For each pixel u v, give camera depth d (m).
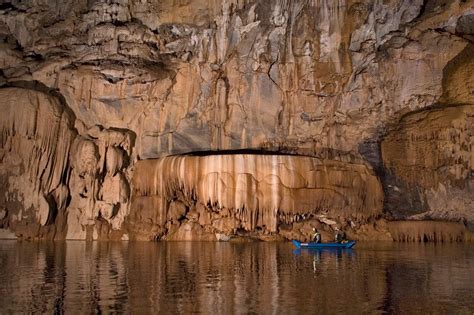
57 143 19.17
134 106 20.27
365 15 20.48
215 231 18.44
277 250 14.33
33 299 6.52
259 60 20.94
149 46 20.69
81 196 19.23
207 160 18.09
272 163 18.08
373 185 19.11
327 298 6.63
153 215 18.58
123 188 19.33
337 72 20.83
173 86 20.83
